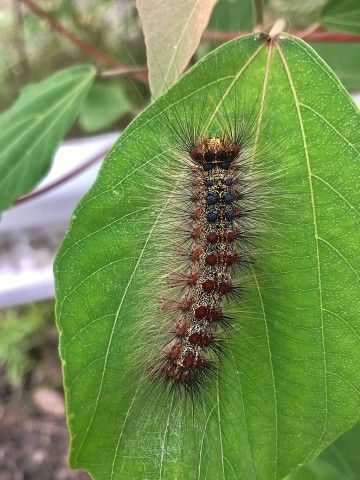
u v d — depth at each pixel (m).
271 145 0.07
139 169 0.07
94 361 0.07
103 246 0.07
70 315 0.07
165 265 0.08
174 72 0.07
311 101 0.07
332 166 0.07
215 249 0.08
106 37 0.19
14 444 0.20
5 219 0.17
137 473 0.07
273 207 0.07
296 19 0.14
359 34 0.09
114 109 0.15
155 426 0.07
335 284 0.07
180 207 0.08
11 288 0.17
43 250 0.17
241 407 0.07
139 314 0.07
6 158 0.11
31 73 0.21
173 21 0.06
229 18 0.11
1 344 0.20
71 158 0.17
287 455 0.07
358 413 0.07
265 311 0.07
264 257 0.07
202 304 0.08
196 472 0.07
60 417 0.20
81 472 0.19
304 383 0.07
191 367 0.08
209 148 0.08
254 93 0.07
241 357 0.07
